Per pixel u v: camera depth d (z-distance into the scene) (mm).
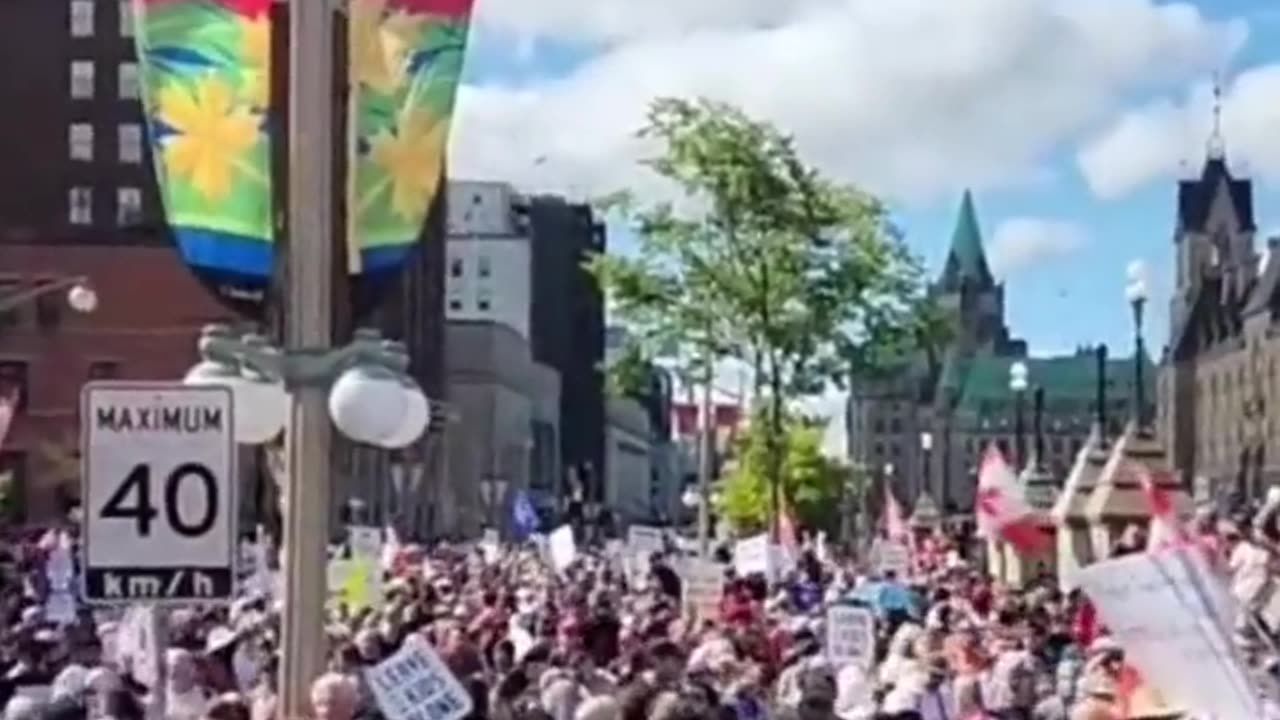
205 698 16641
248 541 39062
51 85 125188
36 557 39656
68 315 112250
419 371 146000
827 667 17312
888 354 56812
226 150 13680
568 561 45656
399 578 35125
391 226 13969
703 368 55719
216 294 13781
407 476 129750
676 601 37594
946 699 20875
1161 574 12523
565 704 17156
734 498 70812
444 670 14375
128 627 18469
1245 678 12484
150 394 11477
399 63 13867
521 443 189875
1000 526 41156
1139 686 13227
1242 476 188500
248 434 13758
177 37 13555
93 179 124625
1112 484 41031
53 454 110938
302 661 13945
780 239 54219
